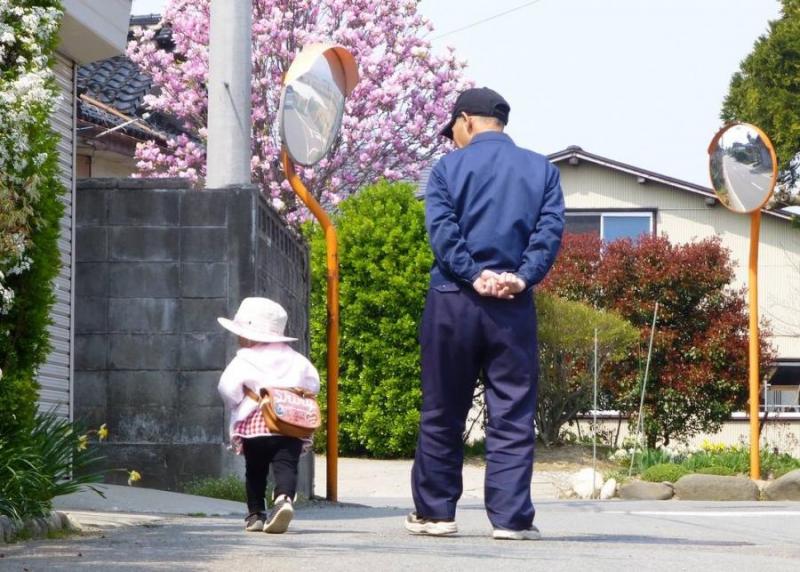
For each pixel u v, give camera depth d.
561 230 19.38
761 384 79.50
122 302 34.09
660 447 75.44
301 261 42.53
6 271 19.50
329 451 36.38
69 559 15.43
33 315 20.45
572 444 71.62
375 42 89.00
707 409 75.25
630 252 76.38
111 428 33.72
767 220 97.81
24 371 20.36
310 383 21.75
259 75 85.88
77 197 34.28
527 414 19.14
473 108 20.09
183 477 33.53
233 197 34.19
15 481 19.20
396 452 68.19
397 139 88.00
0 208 18.44
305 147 34.62
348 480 58.09
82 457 22.19
